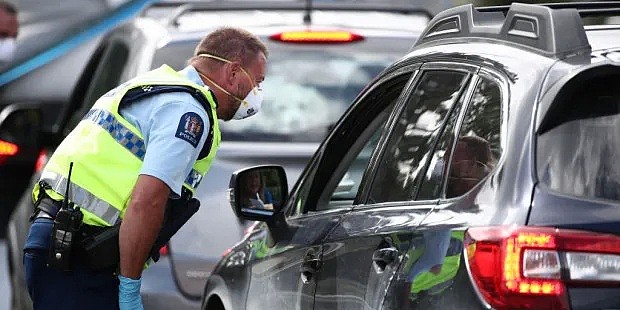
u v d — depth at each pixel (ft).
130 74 58.90
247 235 45.73
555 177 29.22
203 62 41.16
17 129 69.46
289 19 64.23
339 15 65.72
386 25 62.28
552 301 28.17
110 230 40.06
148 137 39.60
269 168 42.57
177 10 65.67
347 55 59.47
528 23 32.68
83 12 97.04
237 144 55.83
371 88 39.86
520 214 28.89
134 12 92.89
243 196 42.29
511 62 32.12
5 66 98.43
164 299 53.26
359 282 34.27
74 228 39.88
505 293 28.48
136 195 38.63
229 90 41.16
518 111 30.45
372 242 33.99
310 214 40.47
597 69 29.73
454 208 31.30
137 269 39.24
